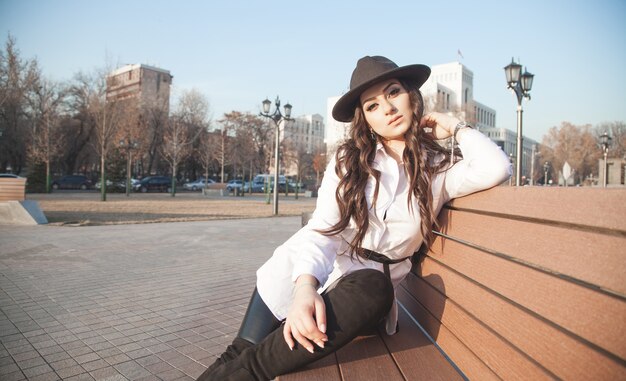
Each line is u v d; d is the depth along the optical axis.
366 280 1.31
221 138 51.12
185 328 3.47
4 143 38.41
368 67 1.57
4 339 3.16
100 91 26.03
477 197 1.31
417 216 1.52
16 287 4.68
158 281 5.10
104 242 8.08
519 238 1.03
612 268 0.74
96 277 5.24
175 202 23.41
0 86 32.19
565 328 0.83
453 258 1.44
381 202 1.53
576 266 0.83
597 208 0.78
